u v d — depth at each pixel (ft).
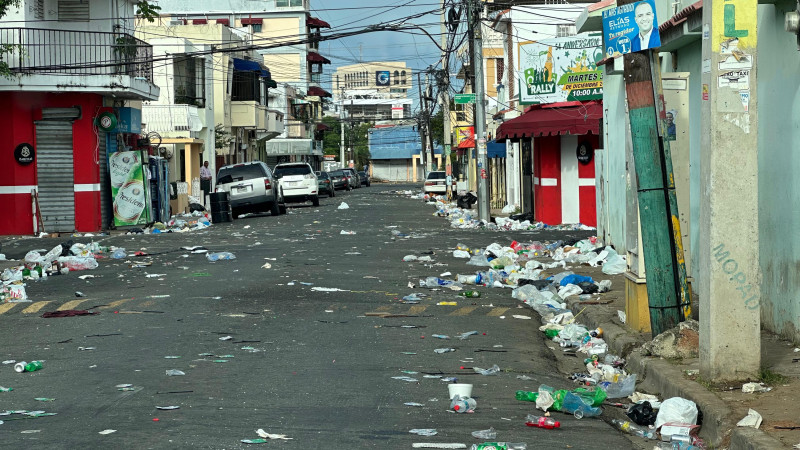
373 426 21.40
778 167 29.94
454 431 21.08
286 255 62.75
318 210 131.75
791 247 28.91
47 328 35.12
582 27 60.80
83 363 28.68
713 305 23.58
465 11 101.96
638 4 29.27
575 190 92.84
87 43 95.14
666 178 30.09
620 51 30.32
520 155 119.85
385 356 29.89
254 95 185.06
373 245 70.79
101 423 21.47
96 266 57.11
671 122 33.68
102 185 96.63
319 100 326.65
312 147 251.80
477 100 98.89
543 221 94.17
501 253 61.57
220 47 168.35
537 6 120.06
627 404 24.73
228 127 176.04
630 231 33.73
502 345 32.40
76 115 92.58
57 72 92.43
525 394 24.41
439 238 77.30
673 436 20.58
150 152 116.57
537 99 92.12
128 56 97.60
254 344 31.71
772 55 30.30
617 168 58.44
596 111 87.56
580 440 20.72
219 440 20.03
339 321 36.60
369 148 416.05
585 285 43.16
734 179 23.40
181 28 169.27
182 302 41.19
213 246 71.51
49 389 25.21
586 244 62.59
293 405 23.36
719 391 23.09
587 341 33.22
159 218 102.53
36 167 92.27
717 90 23.39
